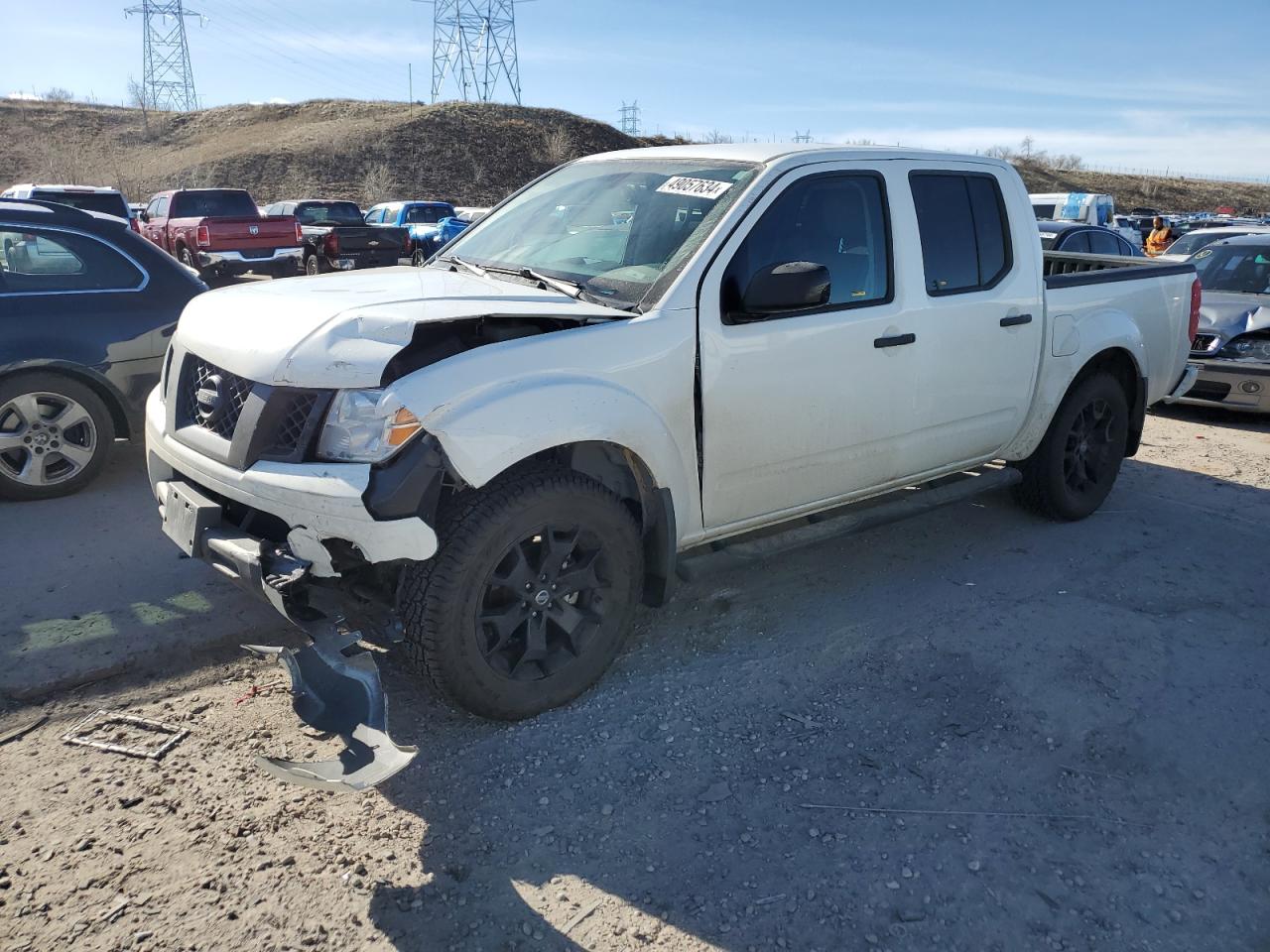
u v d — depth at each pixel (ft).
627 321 11.00
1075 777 10.30
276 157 183.73
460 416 9.49
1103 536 17.40
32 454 17.31
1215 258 30.99
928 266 13.96
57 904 8.08
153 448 11.88
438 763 10.18
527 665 11.01
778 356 12.20
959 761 10.50
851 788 9.98
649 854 8.96
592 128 219.82
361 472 9.28
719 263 11.73
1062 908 8.46
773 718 11.22
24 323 17.12
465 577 9.87
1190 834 9.52
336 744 10.44
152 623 12.78
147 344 18.42
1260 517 18.78
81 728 10.64
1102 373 17.47
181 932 7.85
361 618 10.78
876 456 13.85
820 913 8.29
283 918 8.04
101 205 56.59
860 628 13.51
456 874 8.63
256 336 10.34
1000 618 13.93
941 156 14.56
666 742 10.68
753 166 12.70
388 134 196.03
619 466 12.03
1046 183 287.28
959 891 8.61
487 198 179.52
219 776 9.87
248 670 11.94
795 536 13.28
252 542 9.93
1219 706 11.79
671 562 11.67
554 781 9.94
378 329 9.75
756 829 9.32
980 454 15.72
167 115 250.16
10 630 12.48
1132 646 13.21
